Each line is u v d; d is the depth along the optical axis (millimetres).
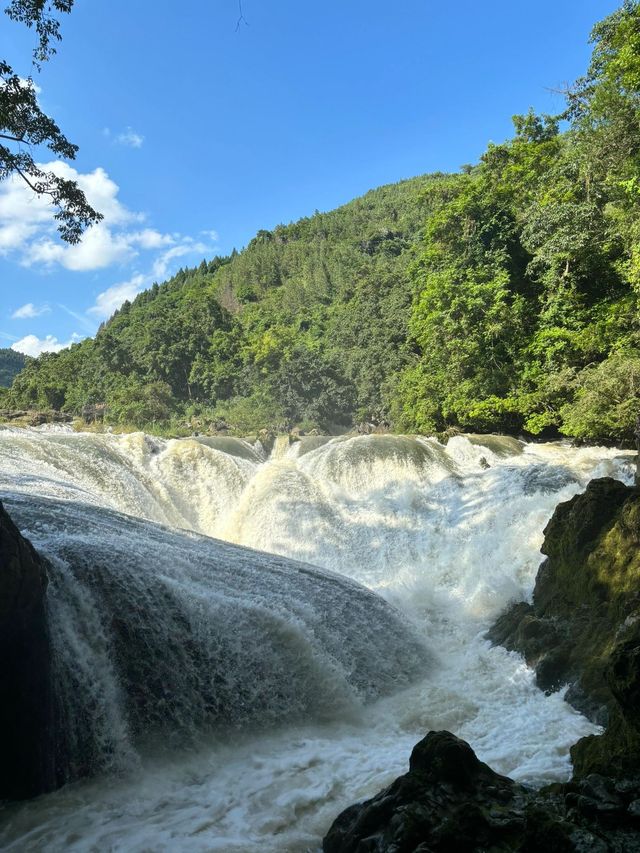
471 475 21406
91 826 6555
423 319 36906
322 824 6418
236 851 5945
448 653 12398
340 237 134625
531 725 8617
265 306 108750
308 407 48031
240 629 9680
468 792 5328
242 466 23500
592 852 4242
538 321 32000
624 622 9383
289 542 19656
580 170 30078
